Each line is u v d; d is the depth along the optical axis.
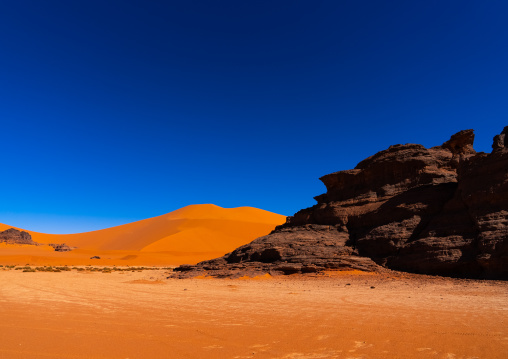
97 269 71.00
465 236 34.16
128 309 16.03
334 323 12.53
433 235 36.81
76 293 23.66
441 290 26.00
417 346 9.06
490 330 11.12
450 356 8.10
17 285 30.22
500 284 27.02
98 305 17.34
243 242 134.88
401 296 22.53
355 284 31.80
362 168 54.47
